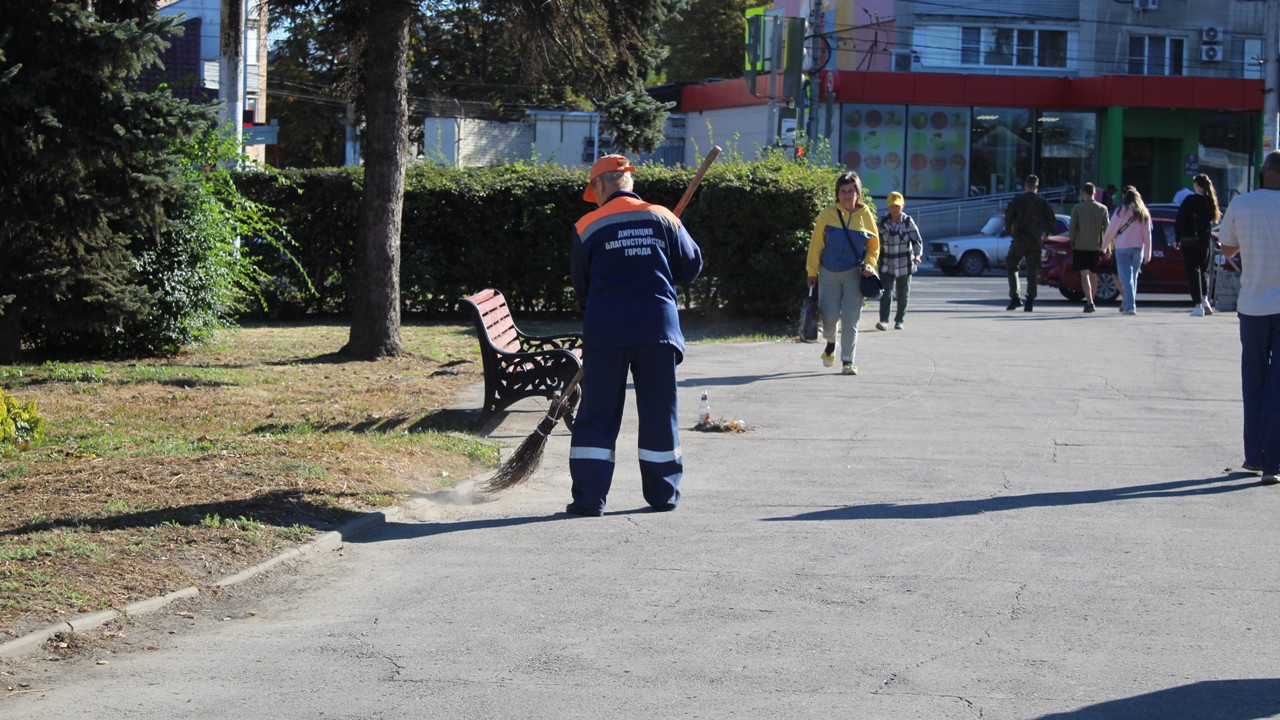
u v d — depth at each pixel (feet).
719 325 55.57
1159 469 27.43
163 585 18.48
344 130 152.87
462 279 60.39
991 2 147.33
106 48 38.58
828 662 15.66
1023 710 14.08
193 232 45.96
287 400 36.01
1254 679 15.02
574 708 14.25
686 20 185.47
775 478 26.55
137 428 31.76
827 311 40.65
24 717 14.14
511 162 67.15
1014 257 64.34
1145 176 145.69
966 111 141.18
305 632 17.10
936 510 23.63
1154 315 61.52
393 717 14.06
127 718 14.11
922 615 17.47
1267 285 25.91
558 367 31.96
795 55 84.89
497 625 17.25
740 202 54.34
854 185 40.22
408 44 46.75
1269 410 25.70
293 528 21.30
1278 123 90.84
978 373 41.19
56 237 40.96
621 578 19.35
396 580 19.44
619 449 29.76
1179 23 151.02
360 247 45.14
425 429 31.42
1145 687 14.76
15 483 23.93
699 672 15.35
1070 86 141.59
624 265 23.32
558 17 48.16
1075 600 18.12
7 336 42.75
